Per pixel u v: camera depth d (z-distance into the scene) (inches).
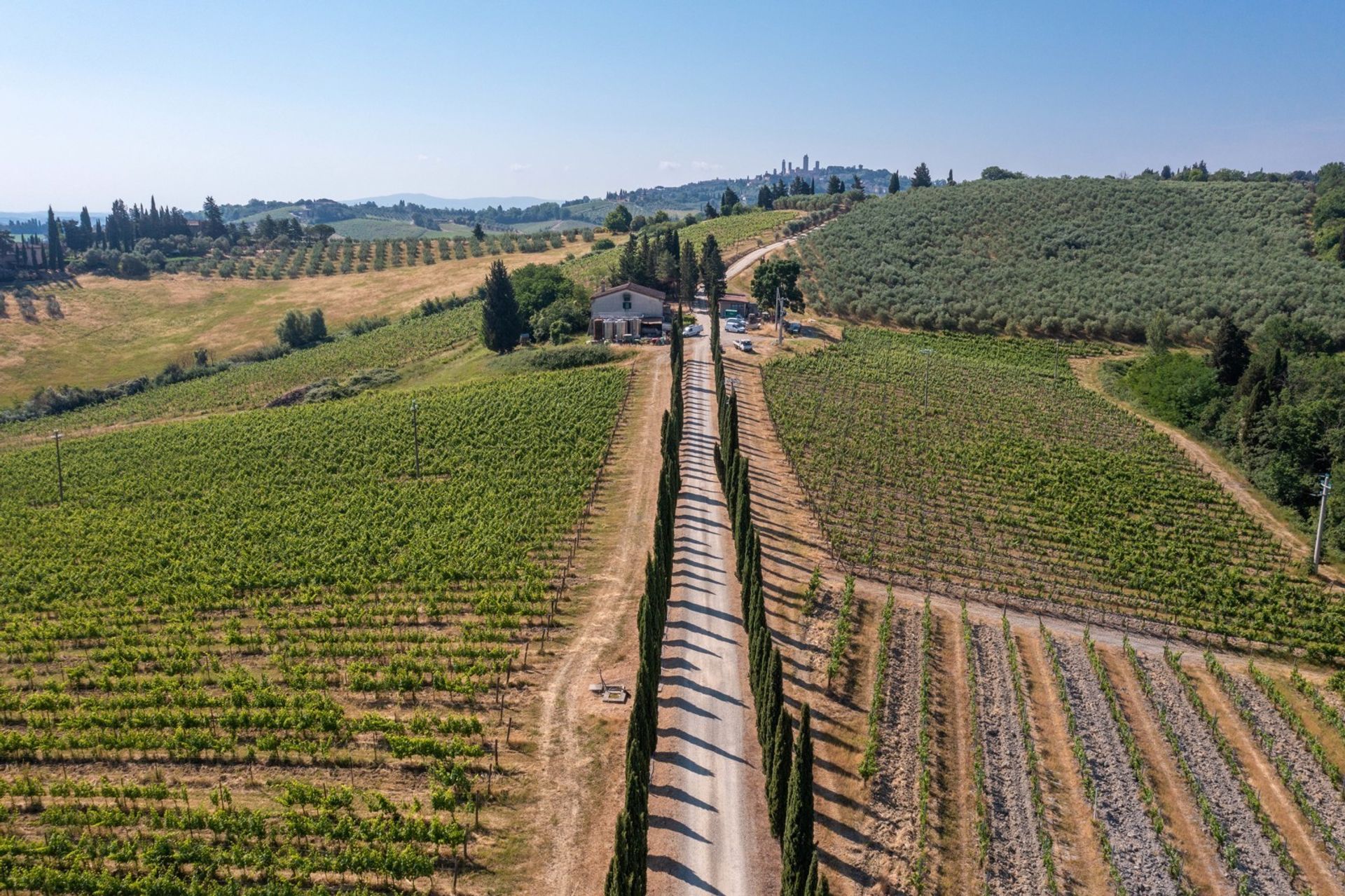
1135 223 6953.7
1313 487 3051.2
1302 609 2320.4
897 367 4574.3
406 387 4692.4
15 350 6550.2
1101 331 5625.0
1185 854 1414.9
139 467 3577.8
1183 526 2822.3
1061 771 1594.5
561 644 1983.3
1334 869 1409.9
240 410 4817.9
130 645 2090.3
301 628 2113.7
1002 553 2546.8
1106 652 2055.9
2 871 1327.5
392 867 1290.6
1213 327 5354.3
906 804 1481.3
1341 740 1771.7
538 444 3373.5
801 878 1222.9
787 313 5782.5
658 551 1943.9
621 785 1517.0
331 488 3144.7
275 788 1537.9
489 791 1501.0
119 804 1481.3
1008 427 3750.0
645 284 5885.8
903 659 1936.5
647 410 3708.2
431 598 2214.6
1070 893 1320.1
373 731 1668.3
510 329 4987.7
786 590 2234.3
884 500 2888.8
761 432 3531.0
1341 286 5521.7
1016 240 6899.6
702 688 1793.8
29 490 3398.1
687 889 1293.1
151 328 7239.2
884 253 6865.2
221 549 2650.1
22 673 1943.9
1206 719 1796.3
